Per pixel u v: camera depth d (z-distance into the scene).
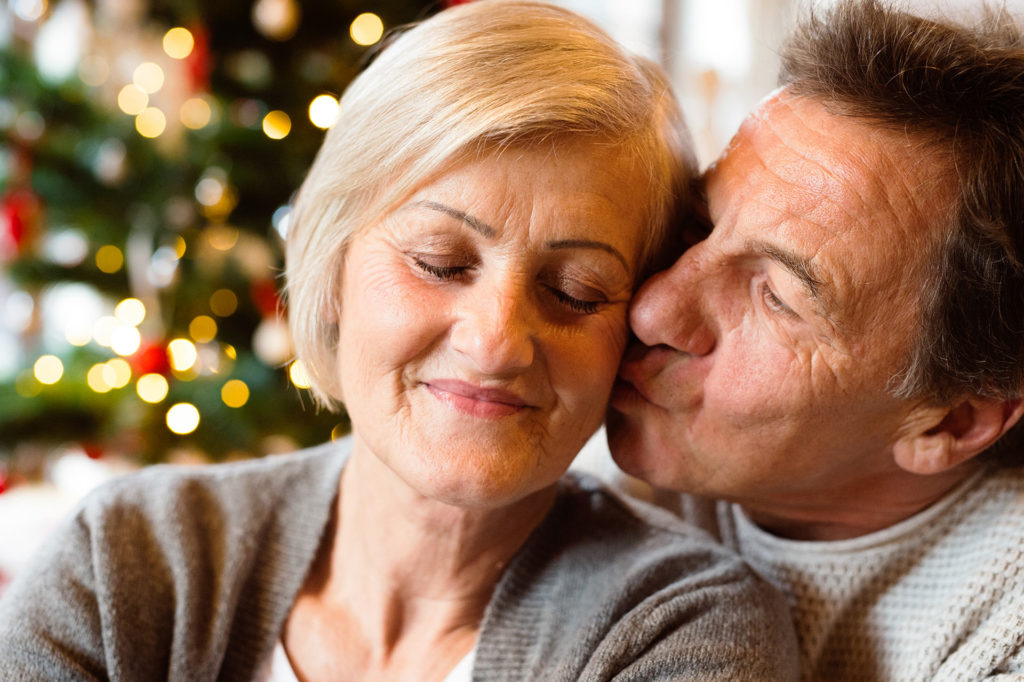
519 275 0.77
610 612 0.85
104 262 2.38
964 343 0.84
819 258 0.81
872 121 0.82
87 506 0.96
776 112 0.88
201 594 0.90
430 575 0.91
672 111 0.89
